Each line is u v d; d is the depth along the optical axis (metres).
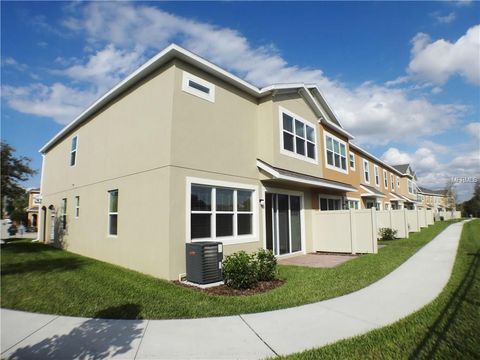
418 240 18.89
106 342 4.52
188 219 8.84
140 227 9.48
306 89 13.83
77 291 7.11
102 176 12.12
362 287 7.50
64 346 4.40
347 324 5.15
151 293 6.96
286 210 13.50
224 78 10.61
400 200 35.69
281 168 12.22
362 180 26.27
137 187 9.84
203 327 5.07
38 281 8.03
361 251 14.05
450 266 9.98
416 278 8.39
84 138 14.20
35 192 37.31
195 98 9.57
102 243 11.60
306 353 4.11
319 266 10.70
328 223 14.98
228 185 10.38
